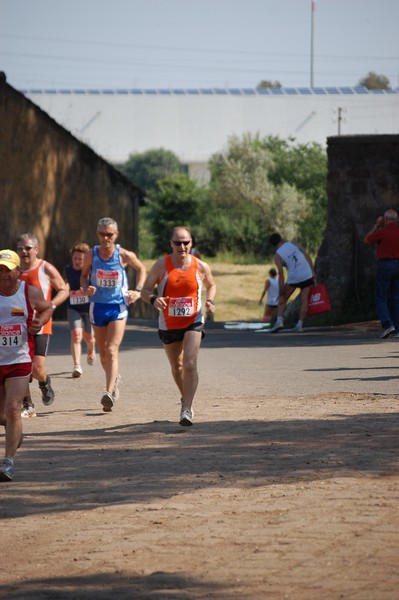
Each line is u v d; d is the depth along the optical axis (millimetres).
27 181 75000
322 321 63219
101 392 33188
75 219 83562
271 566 13422
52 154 79000
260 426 24219
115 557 14234
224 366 39500
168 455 21188
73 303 37406
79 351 37500
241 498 17172
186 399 24938
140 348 50469
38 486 18953
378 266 47469
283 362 40406
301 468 19172
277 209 186875
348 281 64062
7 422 19812
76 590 12906
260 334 57812
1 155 71312
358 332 55062
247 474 18938
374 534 14633
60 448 22719
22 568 14031
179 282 25359
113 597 12555
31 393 33188
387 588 12344
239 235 180875
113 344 28531
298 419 25109
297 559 13656
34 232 76188
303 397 29594
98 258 28703
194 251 52406
